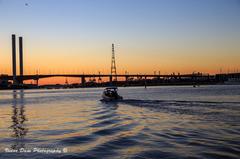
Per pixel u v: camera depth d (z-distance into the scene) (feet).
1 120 153.28
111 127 117.60
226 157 70.18
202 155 72.02
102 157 72.69
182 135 96.17
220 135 94.99
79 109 211.00
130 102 255.29
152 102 244.01
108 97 289.33
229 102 228.22
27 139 95.81
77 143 88.28
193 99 287.89
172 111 169.27
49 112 194.29
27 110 217.36
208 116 142.51
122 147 81.92
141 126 118.21
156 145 82.84
